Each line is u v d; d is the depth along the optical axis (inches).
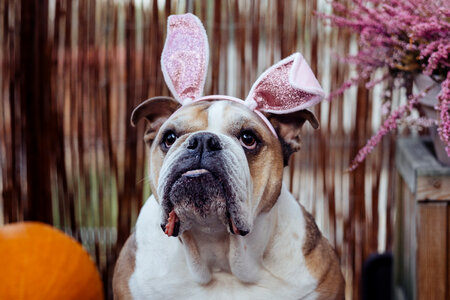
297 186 101.9
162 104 67.6
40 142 100.0
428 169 74.5
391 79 84.4
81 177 101.5
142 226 69.2
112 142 100.7
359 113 99.7
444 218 74.7
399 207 95.0
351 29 80.0
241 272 64.7
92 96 99.7
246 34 97.3
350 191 101.7
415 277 77.9
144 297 67.0
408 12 73.0
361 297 102.4
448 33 68.9
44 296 79.7
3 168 100.1
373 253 102.6
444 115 66.4
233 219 56.3
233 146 57.4
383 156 101.3
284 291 66.4
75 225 102.5
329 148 100.9
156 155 63.5
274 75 63.9
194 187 54.7
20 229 83.8
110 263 103.6
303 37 97.3
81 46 98.4
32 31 97.3
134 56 98.3
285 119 67.9
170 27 68.5
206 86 98.3
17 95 98.6
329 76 98.4
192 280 66.2
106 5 97.7
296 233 67.8
